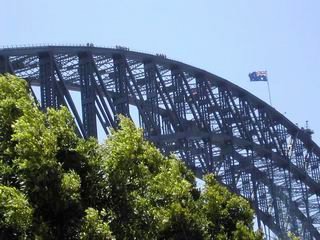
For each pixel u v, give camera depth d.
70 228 33.19
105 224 33.66
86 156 35.78
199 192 55.78
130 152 36.97
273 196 155.25
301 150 173.00
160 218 40.91
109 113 105.25
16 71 105.62
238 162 147.62
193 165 130.00
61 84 100.88
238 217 54.69
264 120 157.25
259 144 150.25
